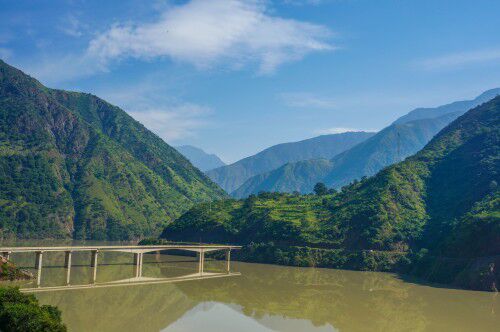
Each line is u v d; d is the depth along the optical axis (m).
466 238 184.00
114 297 137.62
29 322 78.25
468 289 165.12
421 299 147.62
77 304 124.88
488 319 121.69
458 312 129.50
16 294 87.75
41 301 124.44
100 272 188.50
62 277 169.38
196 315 122.19
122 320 112.62
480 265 170.00
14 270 153.25
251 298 147.00
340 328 112.00
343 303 141.00
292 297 149.62
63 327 81.19
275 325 114.00
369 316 124.38
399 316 124.38
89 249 175.25
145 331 104.25
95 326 105.50
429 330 110.50
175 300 140.12
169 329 107.38
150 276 187.12
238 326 112.06
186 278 183.00
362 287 170.12
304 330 109.81
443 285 174.88
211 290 159.00
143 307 128.25
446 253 189.75
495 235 174.50
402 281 184.50
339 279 189.38
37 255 163.38
